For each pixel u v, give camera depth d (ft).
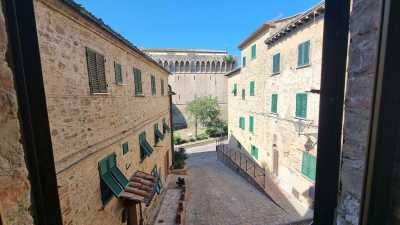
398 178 3.25
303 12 32.96
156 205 34.24
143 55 29.27
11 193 3.59
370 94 3.44
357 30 3.68
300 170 34.47
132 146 26.73
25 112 3.42
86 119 16.21
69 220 13.71
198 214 30.09
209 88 132.57
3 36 3.26
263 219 27.71
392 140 3.15
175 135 104.73
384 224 3.34
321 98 3.78
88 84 16.61
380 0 3.17
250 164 54.85
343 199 4.12
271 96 44.96
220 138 109.70
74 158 14.51
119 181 20.26
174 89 128.67
